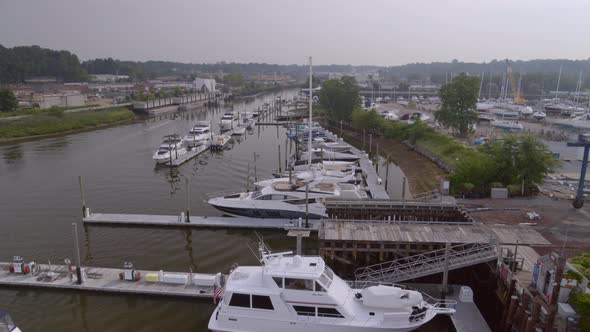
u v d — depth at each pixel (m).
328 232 26.55
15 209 39.09
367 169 53.12
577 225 28.03
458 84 69.94
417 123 68.75
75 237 23.98
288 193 34.94
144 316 22.30
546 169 35.75
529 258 22.86
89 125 96.81
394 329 17.98
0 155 64.19
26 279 24.91
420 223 27.89
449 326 20.83
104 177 51.28
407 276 23.36
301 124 86.19
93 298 23.84
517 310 18.59
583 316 16.52
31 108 104.19
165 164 58.06
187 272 27.34
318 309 18.44
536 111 106.81
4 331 17.33
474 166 37.28
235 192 44.59
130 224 34.81
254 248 31.14
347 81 100.25
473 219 29.39
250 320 18.84
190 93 171.25
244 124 99.06
